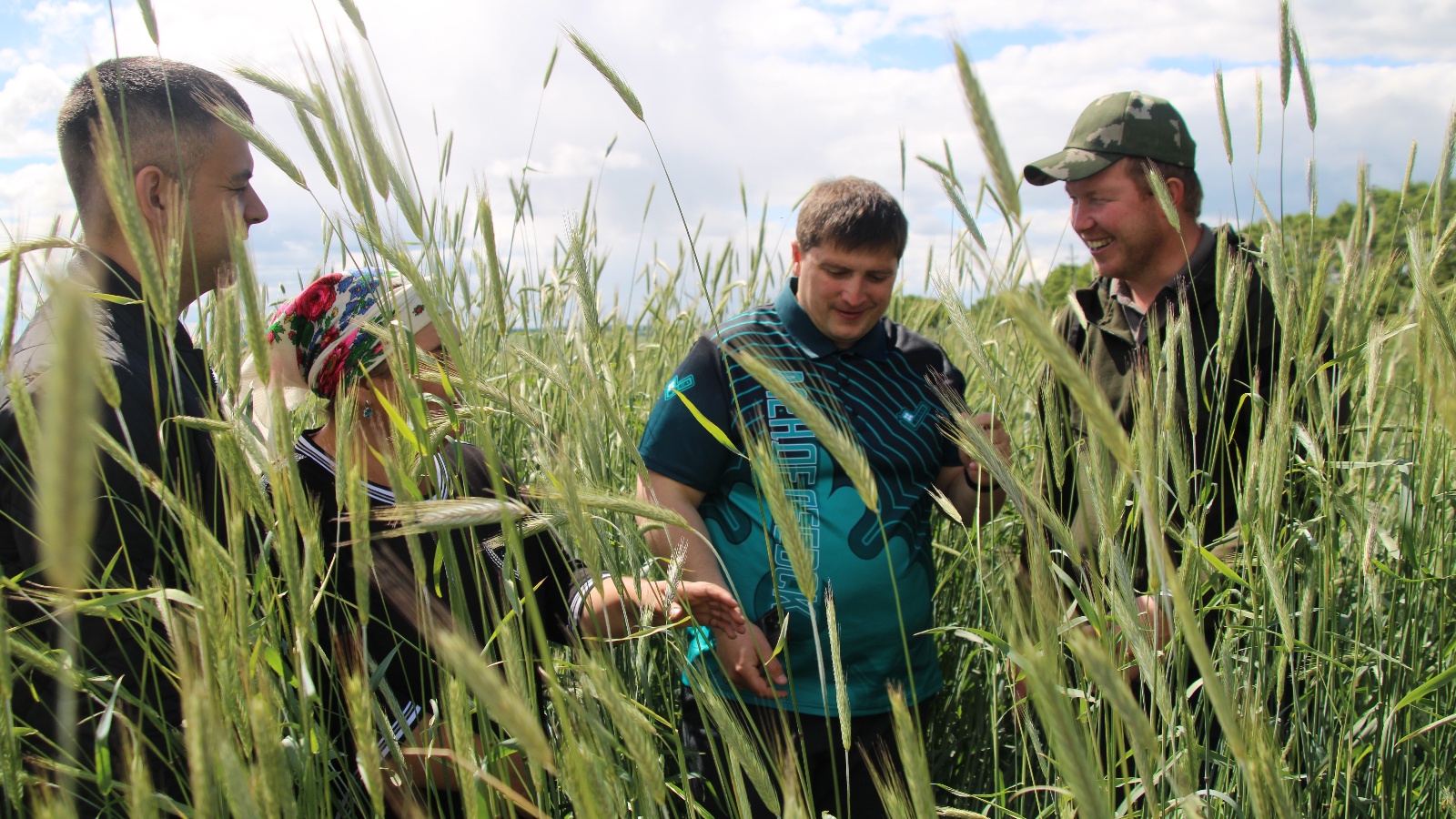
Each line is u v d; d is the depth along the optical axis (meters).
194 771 0.88
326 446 1.87
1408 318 1.97
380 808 1.04
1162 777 1.49
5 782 1.12
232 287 1.34
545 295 3.27
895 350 2.61
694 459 2.37
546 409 2.66
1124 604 1.34
